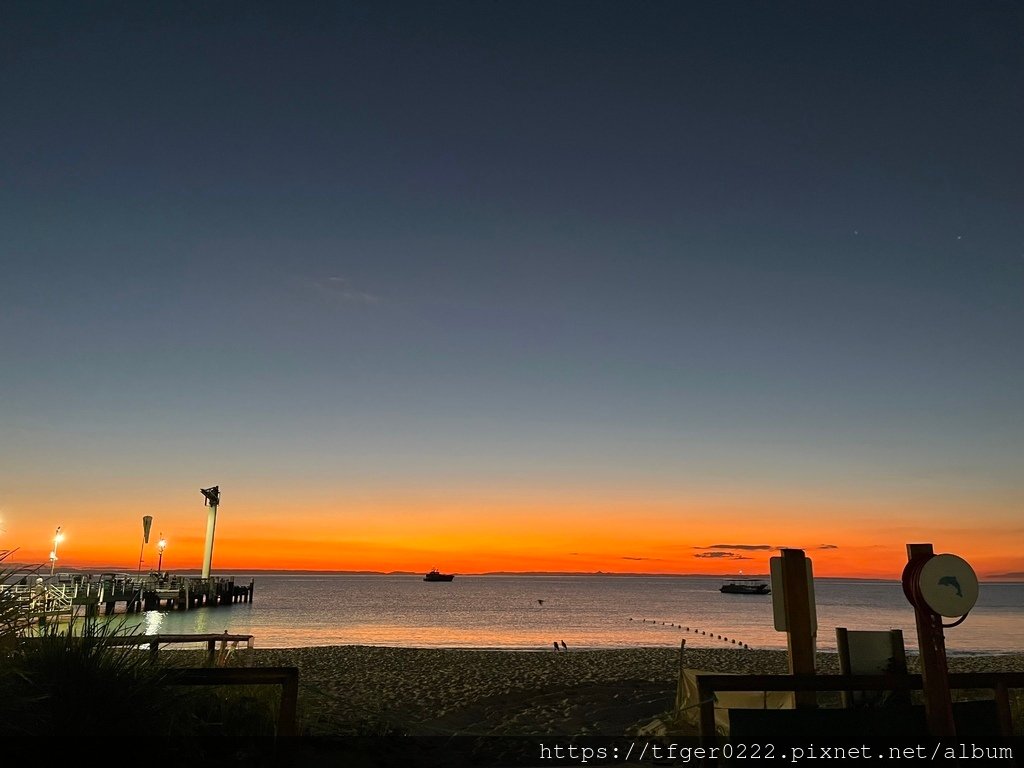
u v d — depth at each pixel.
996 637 51.00
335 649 28.98
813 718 6.45
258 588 171.50
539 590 192.25
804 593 8.09
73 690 6.24
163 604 62.97
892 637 8.43
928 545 6.40
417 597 128.75
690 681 10.17
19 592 6.84
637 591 192.88
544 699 15.54
